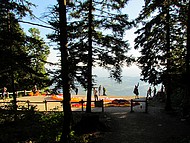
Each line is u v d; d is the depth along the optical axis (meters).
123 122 16.75
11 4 12.41
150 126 15.39
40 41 13.24
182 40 19.11
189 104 16.33
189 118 16.25
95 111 22.59
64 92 11.07
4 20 12.12
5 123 13.24
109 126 15.23
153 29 21.34
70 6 17.69
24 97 33.47
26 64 11.69
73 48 17.75
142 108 24.59
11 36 11.80
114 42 18.81
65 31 10.98
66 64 11.05
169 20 20.08
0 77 12.92
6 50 11.46
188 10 16.16
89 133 13.37
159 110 22.33
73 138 11.80
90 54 18.36
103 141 11.90
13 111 14.38
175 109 21.33
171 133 13.33
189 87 15.91
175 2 17.78
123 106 26.39
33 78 13.13
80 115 19.03
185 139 11.67
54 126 13.24
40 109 22.91
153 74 20.66
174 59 17.91
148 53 21.39
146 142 11.68
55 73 12.75
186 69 15.85
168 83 20.00
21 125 13.21
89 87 18.66
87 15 18.80
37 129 12.58
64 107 11.07
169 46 20.38
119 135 13.07
